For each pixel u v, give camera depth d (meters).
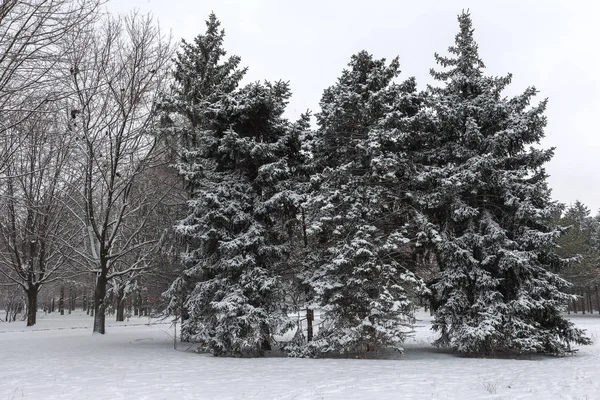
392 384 10.36
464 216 16.94
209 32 23.92
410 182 17.80
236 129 18.91
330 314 16.23
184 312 19.77
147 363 14.28
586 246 56.84
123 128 24.56
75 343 21.06
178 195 25.31
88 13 10.22
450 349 19.58
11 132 11.25
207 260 18.16
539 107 17.48
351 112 17.77
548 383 10.57
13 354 16.59
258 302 16.80
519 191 17.33
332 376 11.59
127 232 31.38
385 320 15.77
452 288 16.94
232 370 12.75
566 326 16.56
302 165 19.62
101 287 25.92
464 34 19.44
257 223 17.50
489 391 9.42
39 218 32.56
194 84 22.83
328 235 17.89
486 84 18.59
